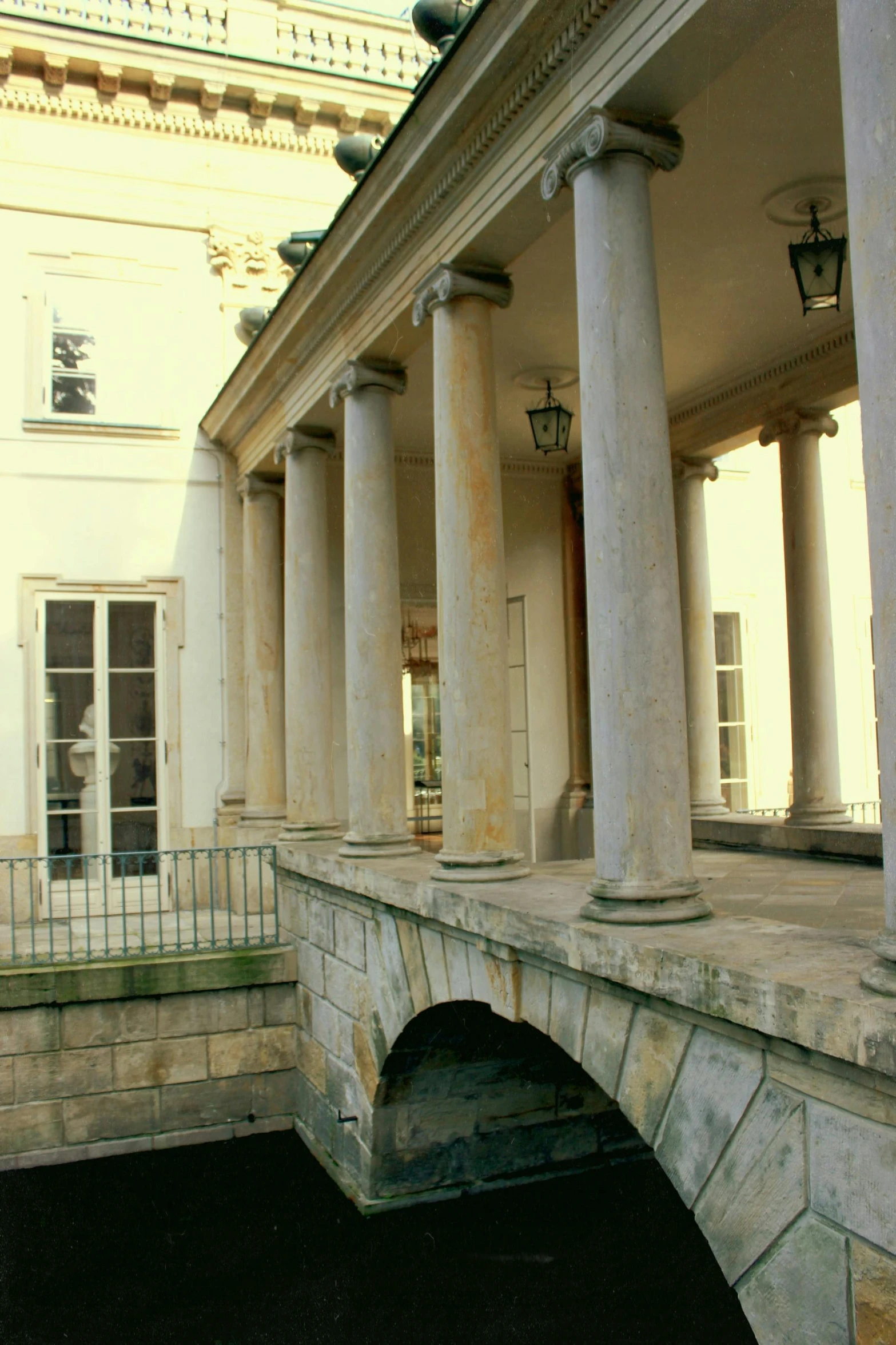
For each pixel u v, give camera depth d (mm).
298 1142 9695
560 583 12812
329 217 13289
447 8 6211
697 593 10414
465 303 6555
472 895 5711
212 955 9898
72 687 12156
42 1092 9508
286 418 10219
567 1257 7430
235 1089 10008
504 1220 7977
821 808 8805
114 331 12531
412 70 13594
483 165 6023
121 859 12156
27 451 12117
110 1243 7855
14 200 12203
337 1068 8828
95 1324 6738
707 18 4246
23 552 12016
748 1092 3656
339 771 12242
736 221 6723
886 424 3170
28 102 12242
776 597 14430
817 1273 3326
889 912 3213
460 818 6352
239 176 12977
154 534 12469
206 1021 9961
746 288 7715
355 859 8031
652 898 4496
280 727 11766
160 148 12742
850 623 14883
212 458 12727
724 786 14039
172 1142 9773
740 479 14359
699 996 3754
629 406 4684
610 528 4672
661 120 4898
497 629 6422
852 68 3285
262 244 12984
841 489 14969
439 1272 7234
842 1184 3230
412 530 12281
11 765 11844
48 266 12336
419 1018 7109
